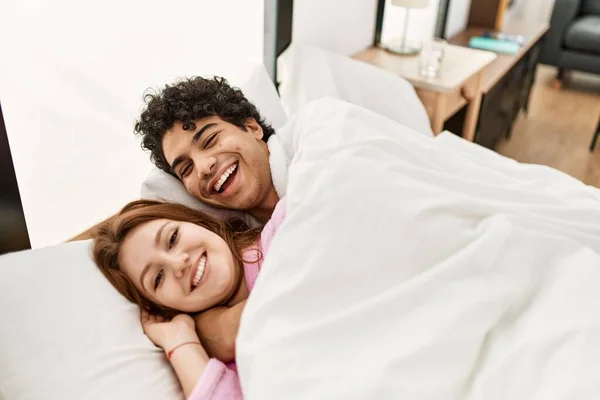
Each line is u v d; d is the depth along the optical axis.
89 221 1.36
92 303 0.94
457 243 0.95
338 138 1.10
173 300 0.95
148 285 0.95
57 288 0.94
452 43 3.04
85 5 1.18
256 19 1.74
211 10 1.52
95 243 1.02
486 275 0.91
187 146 1.13
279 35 1.85
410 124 1.87
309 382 0.76
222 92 1.23
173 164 1.15
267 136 1.31
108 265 0.99
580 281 0.89
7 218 1.10
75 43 1.18
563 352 0.79
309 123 1.20
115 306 0.95
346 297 0.89
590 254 0.95
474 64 2.16
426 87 1.98
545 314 0.85
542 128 3.34
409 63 2.22
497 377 0.78
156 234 0.97
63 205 1.29
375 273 0.91
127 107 1.35
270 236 1.06
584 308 0.85
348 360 0.80
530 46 3.05
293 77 1.82
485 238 0.93
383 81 1.92
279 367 0.78
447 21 3.26
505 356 0.80
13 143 1.14
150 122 1.17
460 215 1.01
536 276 0.94
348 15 2.29
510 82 2.74
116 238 1.00
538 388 0.76
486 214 1.03
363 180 0.97
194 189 1.16
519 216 1.03
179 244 0.97
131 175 1.43
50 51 1.14
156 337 0.93
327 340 0.82
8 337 0.86
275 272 0.90
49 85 1.17
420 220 0.94
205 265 0.96
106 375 0.85
